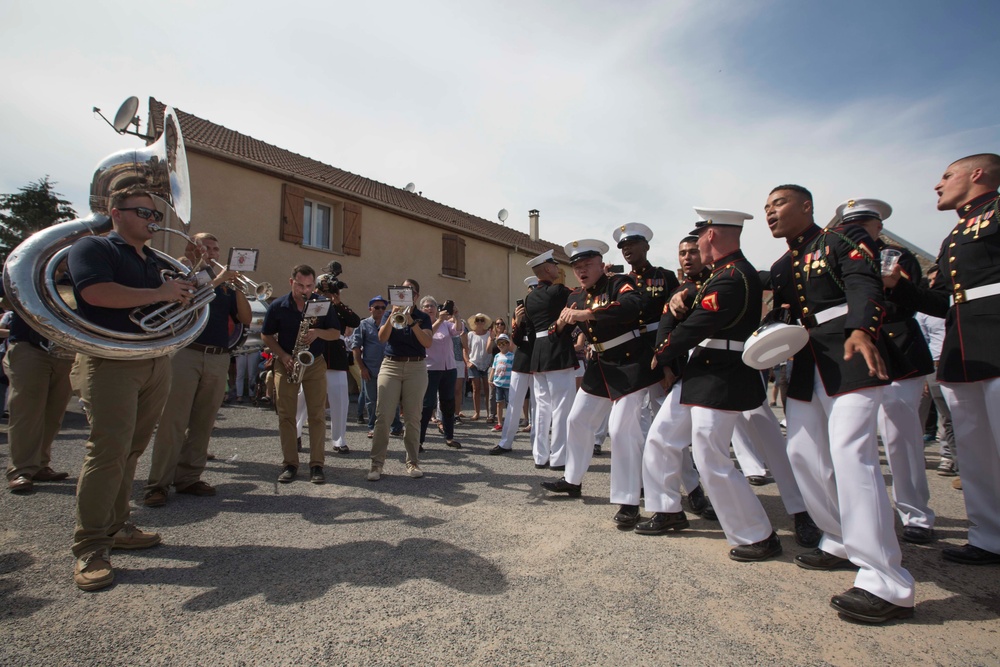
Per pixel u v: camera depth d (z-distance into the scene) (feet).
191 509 12.51
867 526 7.90
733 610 7.95
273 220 40.45
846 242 8.76
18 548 9.92
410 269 51.96
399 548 10.24
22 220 90.99
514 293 66.74
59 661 6.59
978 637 7.27
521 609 7.92
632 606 8.04
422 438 20.81
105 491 8.87
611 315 11.97
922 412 17.92
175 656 6.72
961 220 10.38
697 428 10.08
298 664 6.57
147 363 9.48
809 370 9.43
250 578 8.91
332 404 19.31
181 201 12.27
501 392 26.05
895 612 7.68
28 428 13.34
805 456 9.41
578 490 14.06
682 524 11.44
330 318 15.96
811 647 7.00
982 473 10.05
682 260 13.33
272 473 16.03
